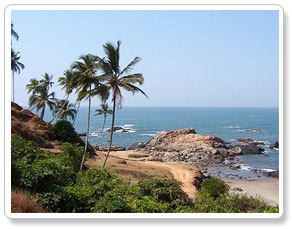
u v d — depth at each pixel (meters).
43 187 8.73
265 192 25.75
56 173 9.40
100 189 9.60
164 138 57.50
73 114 42.03
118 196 8.73
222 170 36.53
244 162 41.59
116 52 17.14
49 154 13.71
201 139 53.16
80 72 21.56
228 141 64.50
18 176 8.71
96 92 17.67
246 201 14.03
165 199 10.75
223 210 10.68
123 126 111.94
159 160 40.94
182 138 55.25
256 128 99.38
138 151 49.81
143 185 11.26
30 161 10.89
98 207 8.21
